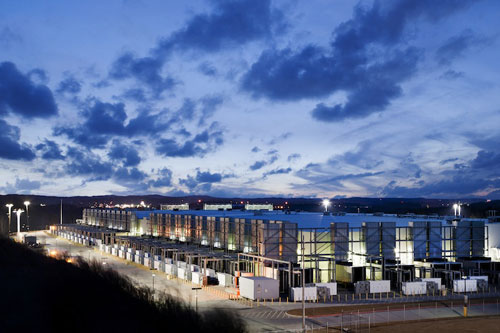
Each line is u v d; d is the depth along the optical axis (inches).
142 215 6461.6
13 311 1850.4
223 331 1902.1
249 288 2758.4
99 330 1700.3
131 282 3002.0
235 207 7760.8
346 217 4594.0
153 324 1813.5
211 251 4060.0
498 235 3816.4
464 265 3659.0
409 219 4539.9
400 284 3196.4
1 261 3021.7
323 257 3316.9
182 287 3176.7
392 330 2058.3
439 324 2181.3
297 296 2733.8
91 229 6766.7
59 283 2317.9
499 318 2316.7
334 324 2156.7
